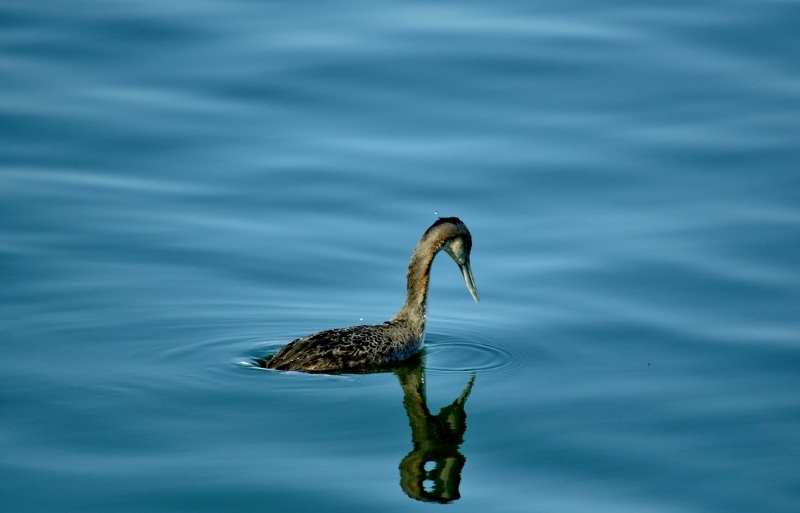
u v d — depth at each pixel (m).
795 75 22.92
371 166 20.83
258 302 16.92
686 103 22.23
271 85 22.94
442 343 16.09
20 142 21.27
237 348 15.48
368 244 18.78
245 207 19.80
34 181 20.23
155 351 15.30
